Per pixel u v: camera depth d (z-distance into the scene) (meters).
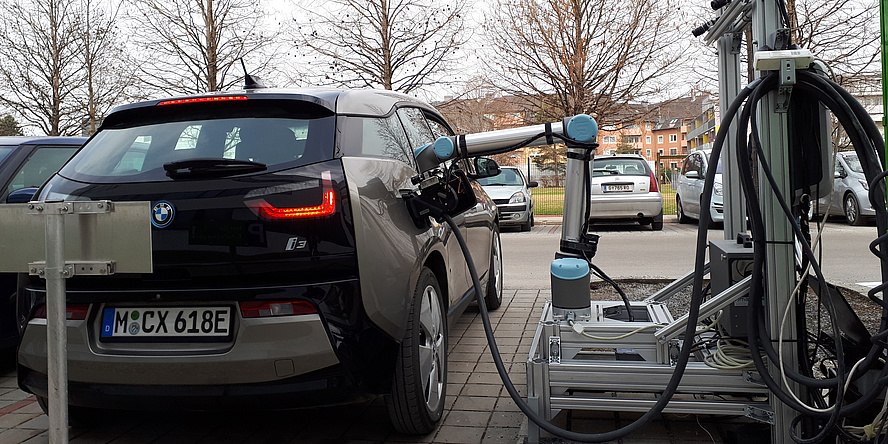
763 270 2.65
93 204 1.96
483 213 5.08
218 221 2.58
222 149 2.79
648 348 2.97
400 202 3.05
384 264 2.75
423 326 3.10
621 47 17.38
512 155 39.75
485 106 19.86
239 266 2.56
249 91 3.04
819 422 2.57
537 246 11.70
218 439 3.13
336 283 2.58
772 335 2.56
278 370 2.54
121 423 3.39
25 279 2.90
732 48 3.49
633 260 9.37
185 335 2.61
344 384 2.60
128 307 2.68
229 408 2.63
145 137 2.94
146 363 2.59
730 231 3.50
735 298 2.74
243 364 2.53
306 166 2.67
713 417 3.21
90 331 2.69
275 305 2.55
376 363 2.68
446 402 3.55
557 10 16.95
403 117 3.73
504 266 9.22
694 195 14.70
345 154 2.78
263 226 2.57
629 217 13.77
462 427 3.19
